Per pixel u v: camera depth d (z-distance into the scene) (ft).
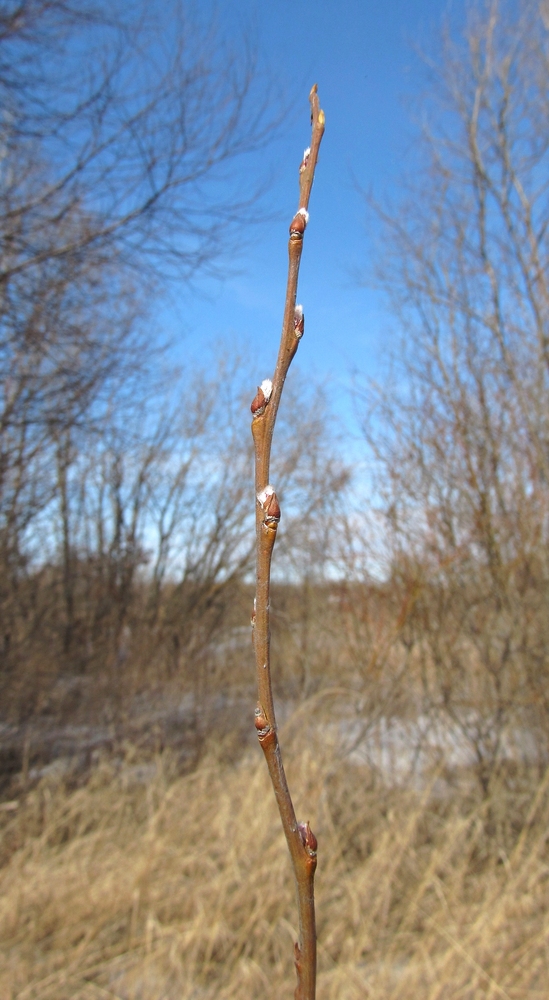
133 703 22.91
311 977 1.96
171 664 25.05
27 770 18.19
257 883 12.48
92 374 20.51
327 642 20.49
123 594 34.17
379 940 11.55
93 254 19.30
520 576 16.35
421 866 13.12
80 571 34.65
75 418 20.24
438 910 11.85
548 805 14.34
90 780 17.28
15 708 21.59
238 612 35.60
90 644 28.60
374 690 16.62
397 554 16.70
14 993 10.10
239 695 23.20
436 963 10.44
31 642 23.49
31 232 18.56
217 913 11.46
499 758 15.81
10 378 18.67
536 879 12.44
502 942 10.93
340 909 12.31
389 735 16.42
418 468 16.88
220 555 35.96
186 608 33.55
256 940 11.66
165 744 19.76
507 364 16.78
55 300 19.40
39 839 13.66
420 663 16.71
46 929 11.53
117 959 10.87
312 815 14.12
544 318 16.88
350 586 17.74
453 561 16.22
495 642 16.46
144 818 15.34
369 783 15.72
